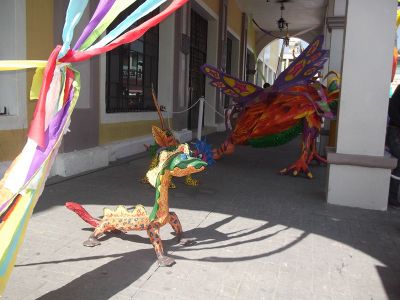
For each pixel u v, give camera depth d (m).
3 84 5.88
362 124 5.66
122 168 7.67
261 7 18.31
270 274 3.52
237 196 6.16
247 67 22.81
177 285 3.24
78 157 6.95
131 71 9.66
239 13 18.64
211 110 15.84
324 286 3.36
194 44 13.64
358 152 5.73
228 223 4.84
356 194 5.82
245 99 8.39
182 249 3.97
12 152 5.84
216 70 8.25
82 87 7.27
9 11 5.70
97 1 6.99
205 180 7.20
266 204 5.78
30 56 6.02
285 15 19.67
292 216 5.25
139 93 10.12
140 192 5.98
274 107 7.99
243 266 3.65
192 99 14.30
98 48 2.48
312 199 6.18
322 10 17.92
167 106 11.16
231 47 18.78
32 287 3.10
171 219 3.99
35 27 6.07
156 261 3.65
